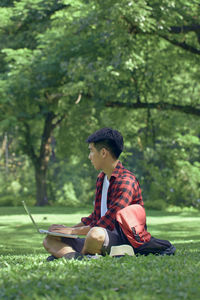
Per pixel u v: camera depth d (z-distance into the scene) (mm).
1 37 25750
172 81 23438
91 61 19953
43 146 31156
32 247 9938
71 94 21016
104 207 4320
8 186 38938
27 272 3285
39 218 21578
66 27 19172
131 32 16812
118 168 4277
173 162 30375
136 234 4020
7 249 9023
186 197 30812
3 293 2703
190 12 16766
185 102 24172
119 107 22859
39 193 31750
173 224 18094
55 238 4121
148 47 19750
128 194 4121
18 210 27297
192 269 3383
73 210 27344
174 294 2621
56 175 40812
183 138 29984
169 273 3178
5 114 23719
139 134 27297
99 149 4270
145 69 21188
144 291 2699
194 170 30156
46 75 22781
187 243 9672
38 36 22328
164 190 30625
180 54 21344
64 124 28500
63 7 21469
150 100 23844
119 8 14469
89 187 38875
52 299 2541
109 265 3463
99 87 20812
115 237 4004
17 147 31672
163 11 15203
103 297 2557
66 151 29328
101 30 17312
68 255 3994
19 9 21391
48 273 3232
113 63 17359
